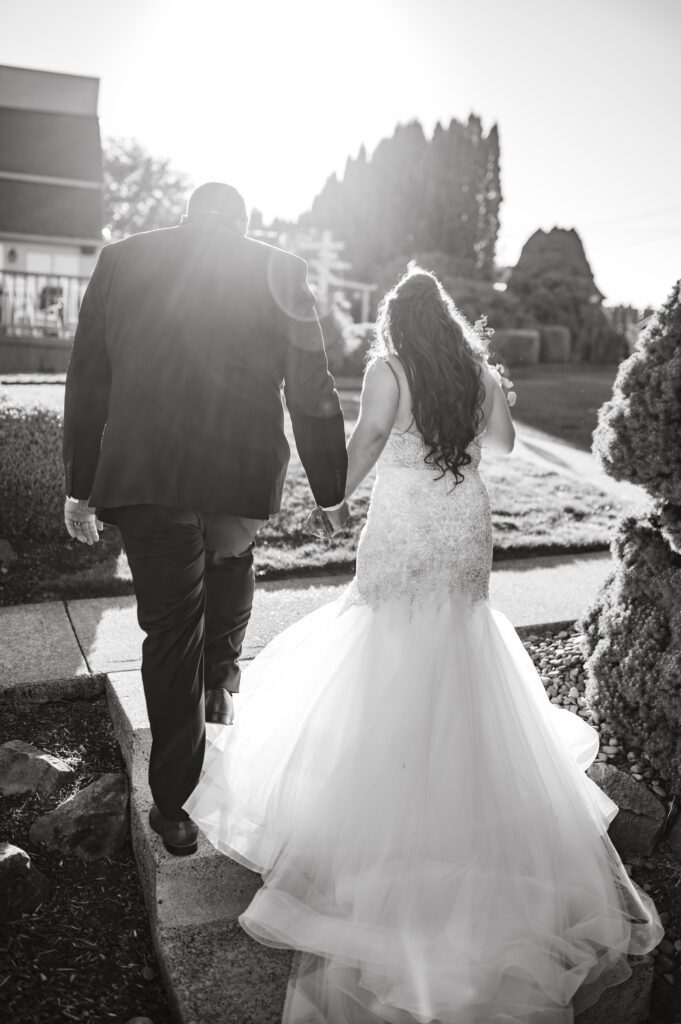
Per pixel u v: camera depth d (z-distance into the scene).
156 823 2.63
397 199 35.12
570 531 6.37
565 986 2.41
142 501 2.38
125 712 3.21
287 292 2.48
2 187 21.17
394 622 2.62
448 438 2.57
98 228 21.08
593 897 2.58
